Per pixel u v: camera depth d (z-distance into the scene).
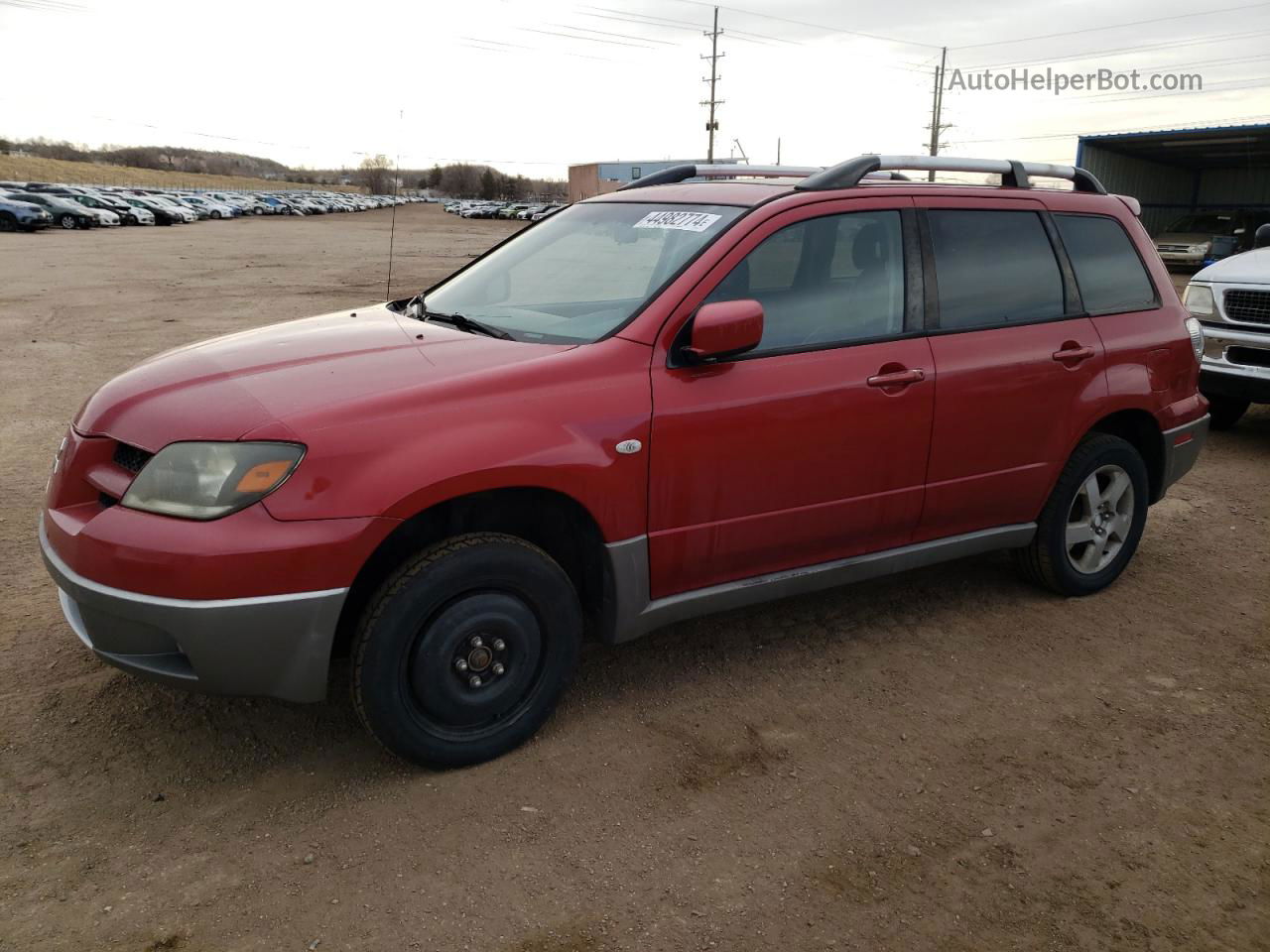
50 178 98.56
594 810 2.81
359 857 2.58
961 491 3.83
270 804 2.80
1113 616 4.28
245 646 2.58
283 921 2.35
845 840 2.72
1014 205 4.05
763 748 3.16
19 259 23.80
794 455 3.34
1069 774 3.08
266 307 15.00
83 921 2.32
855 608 4.27
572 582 3.36
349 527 2.61
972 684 3.63
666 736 3.21
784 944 2.33
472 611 2.86
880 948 2.33
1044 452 4.04
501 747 3.03
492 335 3.33
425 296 4.07
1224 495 6.13
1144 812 2.90
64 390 8.50
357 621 2.93
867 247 3.59
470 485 2.74
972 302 3.82
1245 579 4.75
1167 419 4.47
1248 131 28.22
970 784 3.01
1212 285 7.21
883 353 3.53
